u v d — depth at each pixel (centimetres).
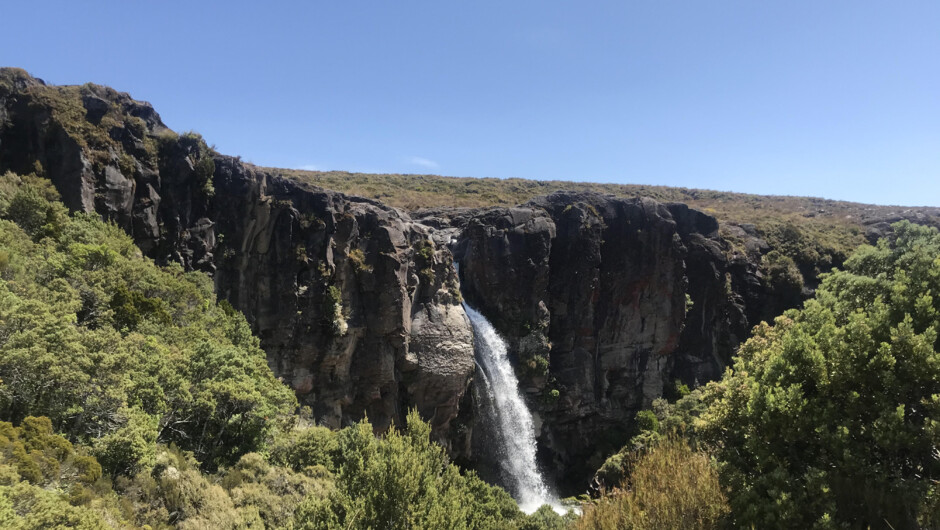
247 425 2897
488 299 6016
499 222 6203
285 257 4728
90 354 2205
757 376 1841
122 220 4191
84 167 4003
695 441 1927
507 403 5606
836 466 1379
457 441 5194
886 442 1305
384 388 4978
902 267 2017
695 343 6675
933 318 1524
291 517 2162
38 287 2658
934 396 1291
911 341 1410
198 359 2975
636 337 6481
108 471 1978
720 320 6781
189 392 2672
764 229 7625
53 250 3212
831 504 1245
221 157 4838
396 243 5219
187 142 4694
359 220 5206
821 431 1404
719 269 6794
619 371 6400
